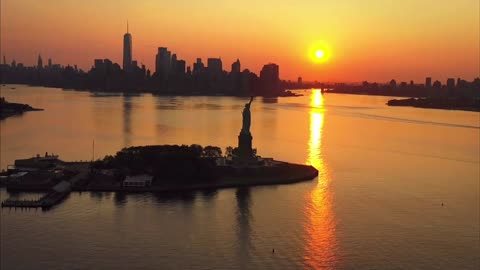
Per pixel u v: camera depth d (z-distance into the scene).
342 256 133.12
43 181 193.62
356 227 154.25
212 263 127.56
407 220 161.75
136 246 136.75
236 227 151.62
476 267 128.25
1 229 148.25
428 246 140.75
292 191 192.38
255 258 130.75
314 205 175.00
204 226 152.00
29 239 141.12
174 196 181.75
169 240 140.88
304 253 134.50
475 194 196.25
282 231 149.50
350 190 197.25
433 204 181.00
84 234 144.88
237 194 186.00
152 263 126.88
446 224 158.75
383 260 131.50
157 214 162.12
